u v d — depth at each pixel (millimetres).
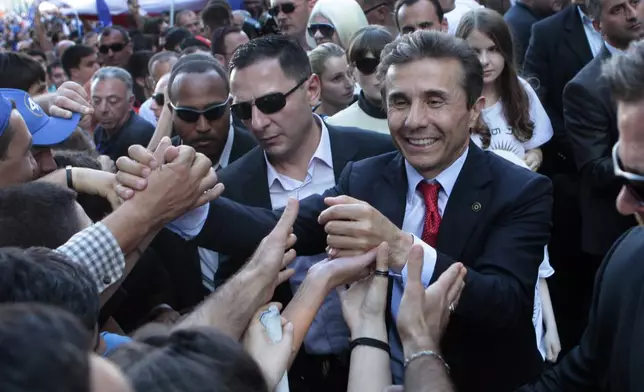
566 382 1870
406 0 4594
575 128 3941
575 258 4406
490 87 3881
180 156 1939
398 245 1996
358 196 2297
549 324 3350
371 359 1851
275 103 2633
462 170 2193
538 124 4027
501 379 2219
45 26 11398
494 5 6777
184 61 3289
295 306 1864
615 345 1665
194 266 2828
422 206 2229
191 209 2045
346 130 2877
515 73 3855
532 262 2119
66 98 2492
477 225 2146
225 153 3359
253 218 2307
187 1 11070
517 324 2131
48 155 2441
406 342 1774
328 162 2791
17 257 1208
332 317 2369
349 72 4340
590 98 3871
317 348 2355
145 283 2471
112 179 2283
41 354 622
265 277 1780
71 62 6613
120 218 1869
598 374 1791
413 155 2141
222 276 2602
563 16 4828
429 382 1661
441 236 2158
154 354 1087
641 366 1573
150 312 2439
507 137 3896
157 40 9383
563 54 4766
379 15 5883
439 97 2082
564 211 4418
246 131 3439
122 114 4664
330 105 4383
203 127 3189
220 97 3199
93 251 1771
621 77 1430
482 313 2008
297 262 2488
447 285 1852
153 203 1905
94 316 1239
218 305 1712
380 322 1905
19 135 2002
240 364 1128
